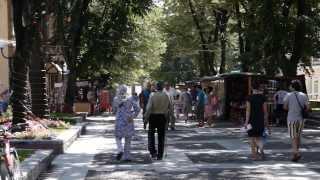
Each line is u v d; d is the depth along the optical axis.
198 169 14.11
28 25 17.89
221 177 12.82
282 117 30.34
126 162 15.52
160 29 59.22
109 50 41.69
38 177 12.34
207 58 55.34
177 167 14.49
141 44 60.97
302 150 18.06
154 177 12.91
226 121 35.34
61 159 15.98
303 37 34.59
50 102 39.44
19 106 17.86
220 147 19.30
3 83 32.88
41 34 24.73
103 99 56.56
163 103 16.14
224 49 53.06
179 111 38.56
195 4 53.53
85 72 45.28
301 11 35.59
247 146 19.56
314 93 64.75
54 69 37.25
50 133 17.88
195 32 57.22
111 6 40.62
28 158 12.91
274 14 34.22
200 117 30.88
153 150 16.30
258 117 15.66
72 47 35.41
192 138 23.02
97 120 39.44
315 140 21.59
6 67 33.09
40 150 14.87
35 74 22.75
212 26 54.69
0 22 32.66
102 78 61.00
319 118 32.34
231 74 34.78
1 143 8.57
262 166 14.52
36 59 22.58
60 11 31.53
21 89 17.92
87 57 41.34
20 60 17.95
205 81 41.22
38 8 18.86
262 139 15.84
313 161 15.42
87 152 17.86
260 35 34.72
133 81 69.44
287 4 35.34
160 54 72.19
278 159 15.86
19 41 17.92
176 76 87.06
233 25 42.12
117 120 15.72
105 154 17.34
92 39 40.91
